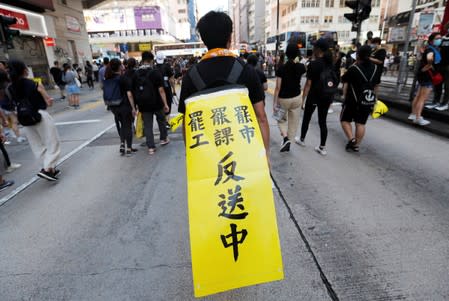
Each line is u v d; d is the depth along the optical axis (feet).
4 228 10.10
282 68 14.97
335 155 15.56
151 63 16.67
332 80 14.46
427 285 6.81
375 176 12.79
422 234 8.66
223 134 5.35
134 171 14.82
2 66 23.49
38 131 13.29
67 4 77.56
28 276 7.72
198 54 144.87
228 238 5.15
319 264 7.62
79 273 7.74
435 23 29.01
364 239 8.55
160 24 200.95
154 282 7.30
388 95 28.91
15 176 15.01
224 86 5.56
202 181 5.26
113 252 8.54
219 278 5.12
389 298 6.50
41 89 12.76
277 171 13.69
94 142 20.61
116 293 7.00
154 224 9.92
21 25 55.16
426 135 18.34
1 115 15.53
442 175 12.59
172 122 7.59
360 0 28.27
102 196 12.22
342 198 10.98
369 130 20.08
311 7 157.48
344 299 6.53
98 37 198.59
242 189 5.21
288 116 15.90
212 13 5.65
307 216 9.86
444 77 20.76
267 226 5.24
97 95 52.54
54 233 9.66
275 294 6.76
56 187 13.32
